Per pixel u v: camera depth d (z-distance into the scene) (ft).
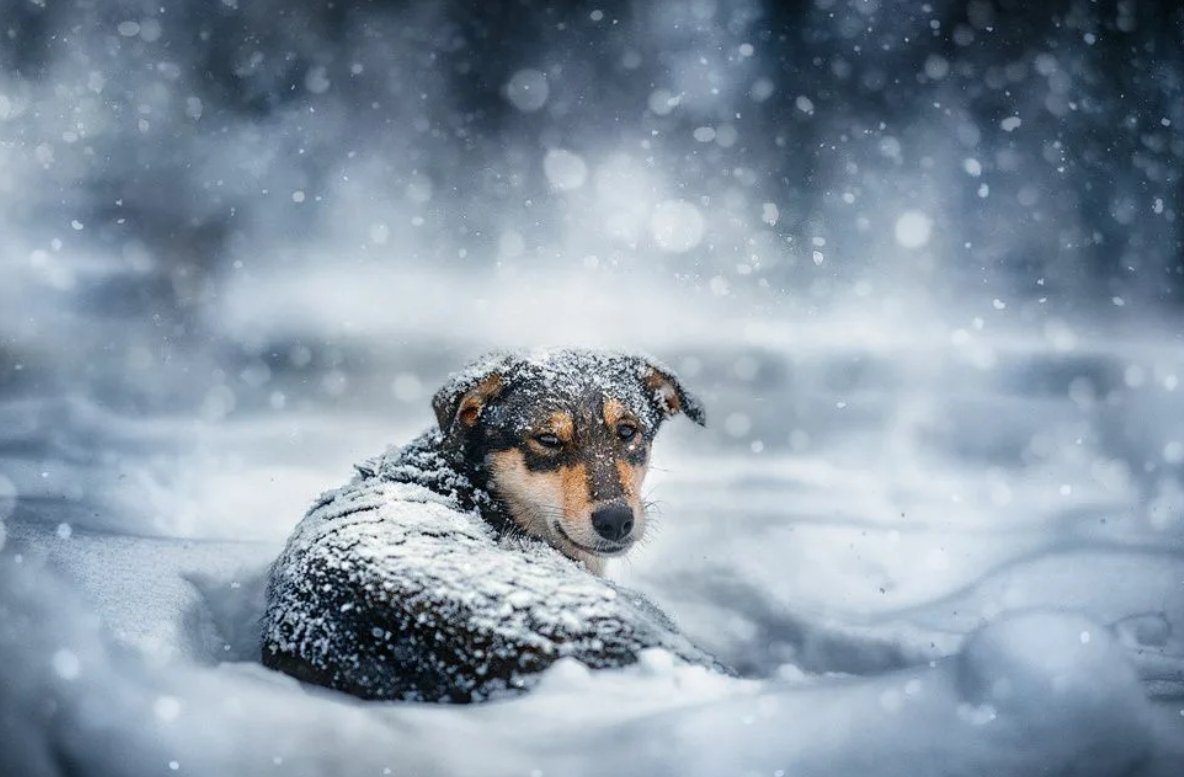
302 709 10.19
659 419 17.84
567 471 16.11
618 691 10.41
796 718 9.44
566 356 17.08
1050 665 8.97
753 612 18.97
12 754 9.34
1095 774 8.84
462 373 16.58
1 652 9.82
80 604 10.94
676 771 8.91
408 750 9.39
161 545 17.93
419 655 11.16
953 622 17.98
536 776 8.96
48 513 20.98
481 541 13.23
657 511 22.58
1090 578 19.67
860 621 18.12
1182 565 20.16
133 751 9.39
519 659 10.78
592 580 12.17
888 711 9.36
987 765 8.80
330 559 12.55
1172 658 15.07
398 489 15.10
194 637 14.26
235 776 9.18
